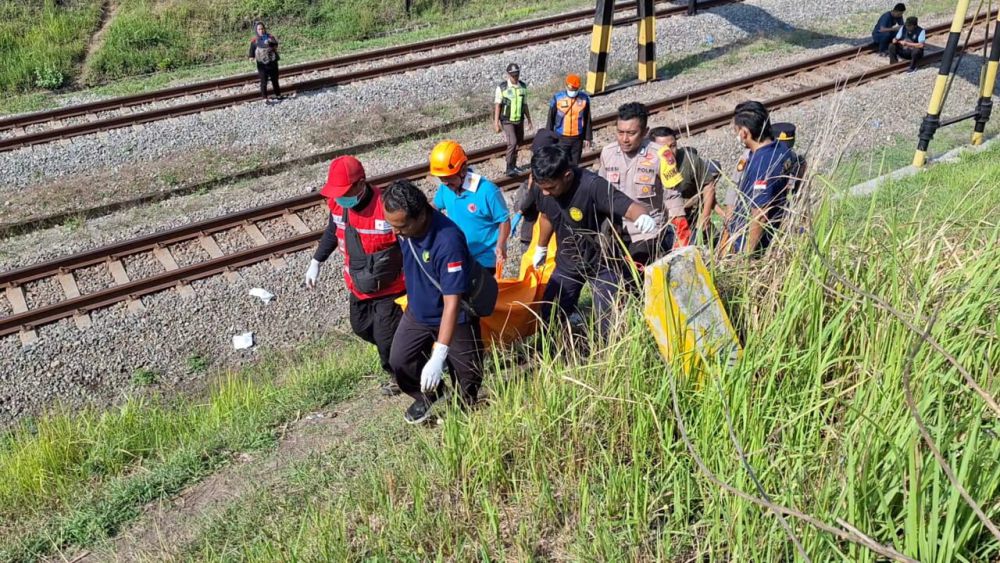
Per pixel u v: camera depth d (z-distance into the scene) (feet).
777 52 53.57
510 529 10.88
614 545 9.70
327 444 15.67
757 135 15.79
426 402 14.97
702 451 10.39
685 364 11.63
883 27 50.16
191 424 19.42
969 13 59.72
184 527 13.84
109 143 39.50
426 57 50.80
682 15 58.03
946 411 9.50
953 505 7.50
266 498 13.62
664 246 15.53
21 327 25.95
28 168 37.45
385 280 15.71
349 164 14.70
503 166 37.70
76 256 29.07
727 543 9.42
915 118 42.42
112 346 25.54
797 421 10.02
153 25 56.59
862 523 8.31
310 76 48.32
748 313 12.21
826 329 10.75
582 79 50.49
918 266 11.89
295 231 31.81
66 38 55.72
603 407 11.82
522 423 12.19
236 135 41.39
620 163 16.24
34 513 15.69
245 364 25.25
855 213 16.62
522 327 15.80
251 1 60.75
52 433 18.61
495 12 65.98
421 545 10.73
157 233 30.45
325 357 23.58
